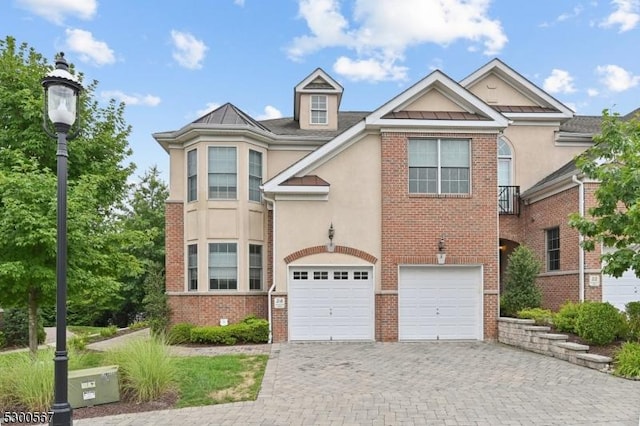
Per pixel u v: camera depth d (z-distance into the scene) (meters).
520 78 18.81
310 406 7.65
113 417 7.18
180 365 10.36
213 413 7.34
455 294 14.99
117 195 12.41
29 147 10.50
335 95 19.80
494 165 15.19
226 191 16.66
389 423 6.76
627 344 10.16
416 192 15.13
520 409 7.32
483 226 15.03
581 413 7.06
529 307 14.62
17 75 10.78
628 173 9.84
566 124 20.55
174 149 17.47
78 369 8.26
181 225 17.20
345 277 15.01
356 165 15.23
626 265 10.32
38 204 9.38
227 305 16.31
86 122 11.93
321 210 15.05
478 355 12.10
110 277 11.54
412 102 15.55
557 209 15.88
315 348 13.41
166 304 16.58
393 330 14.72
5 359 8.62
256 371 10.27
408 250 14.87
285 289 14.81
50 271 9.71
